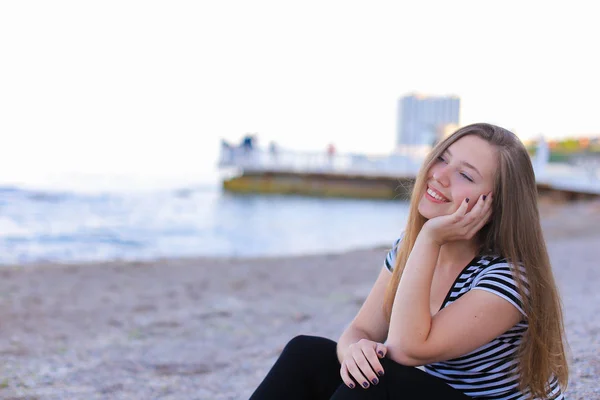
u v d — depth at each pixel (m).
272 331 5.31
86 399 3.41
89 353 4.54
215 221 16.81
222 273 8.53
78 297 6.79
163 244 12.38
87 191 24.61
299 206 22.69
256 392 1.94
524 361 1.76
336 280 8.02
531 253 1.78
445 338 1.72
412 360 1.75
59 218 16.06
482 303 1.72
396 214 20.19
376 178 27.67
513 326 1.75
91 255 10.66
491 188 1.81
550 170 26.83
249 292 7.22
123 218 16.61
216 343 4.89
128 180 32.50
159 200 22.42
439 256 1.94
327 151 30.44
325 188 28.52
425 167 1.95
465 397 1.74
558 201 22.78
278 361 2.00
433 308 1.90
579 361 3.30
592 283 6.86
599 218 16.86
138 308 6.28
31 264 9.13
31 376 3.89
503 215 1.79
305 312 6.08
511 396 1.80
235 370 4.06
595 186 23.47
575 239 12.44
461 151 1.85
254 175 29.75
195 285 7.62
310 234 14.86
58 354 4.50
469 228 1.76
